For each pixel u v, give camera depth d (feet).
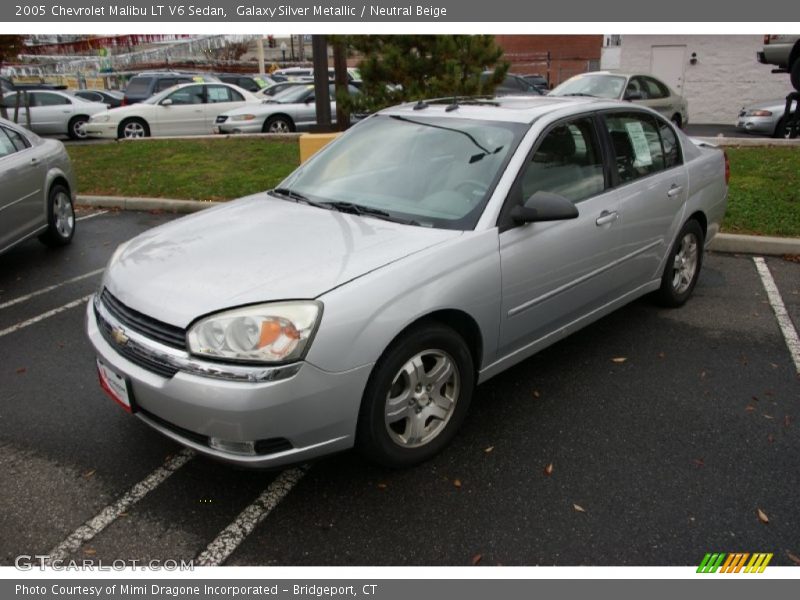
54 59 86.79
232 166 34.86
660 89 44.75
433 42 30.09
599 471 10.34
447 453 10.81
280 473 10.36
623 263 13.80
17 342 15.14
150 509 9.59
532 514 9.43
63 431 11.48
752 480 10.12
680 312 16.52
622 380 13.16
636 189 13.92
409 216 11.18
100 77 91.15
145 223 26.23
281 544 8.96
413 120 13.42
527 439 11.18
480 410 12.09
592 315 13.58
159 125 50.78
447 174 11.75
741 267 19.92
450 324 10.57
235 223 11.36
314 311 8.68
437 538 9.03
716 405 12.23
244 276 9.30
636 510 9.49
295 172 13.94
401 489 9.96
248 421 8.45
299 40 158.20
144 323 9.23
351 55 33.58
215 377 8.49
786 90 67.26
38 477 10.27
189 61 107.76
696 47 68.80
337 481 10.15
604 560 8.66
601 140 13.37
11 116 53.52
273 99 49.60
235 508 9.61
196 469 10.47
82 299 17.78
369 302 9.05
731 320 16.02
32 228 20.53
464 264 10.20
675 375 13.35
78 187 31.30
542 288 11.68
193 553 8.83
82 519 9.41
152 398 9.04
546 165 11.98
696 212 16.12
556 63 114.11
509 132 12.05
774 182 28.07
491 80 30.73
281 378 8.46
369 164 12.80
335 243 10.17
